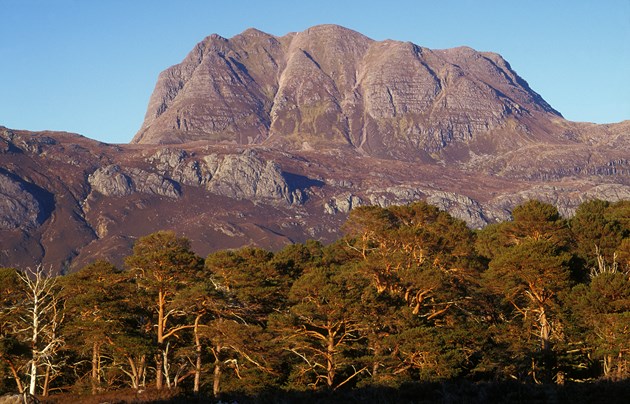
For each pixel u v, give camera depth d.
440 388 27.75
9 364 49.09
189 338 57.22
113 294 54.38
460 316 54.31
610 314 45.78
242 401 35.03
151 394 42.22
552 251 54.38
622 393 23.52
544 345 50.12
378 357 46.03
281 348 50.19
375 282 56.50
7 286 52.00
